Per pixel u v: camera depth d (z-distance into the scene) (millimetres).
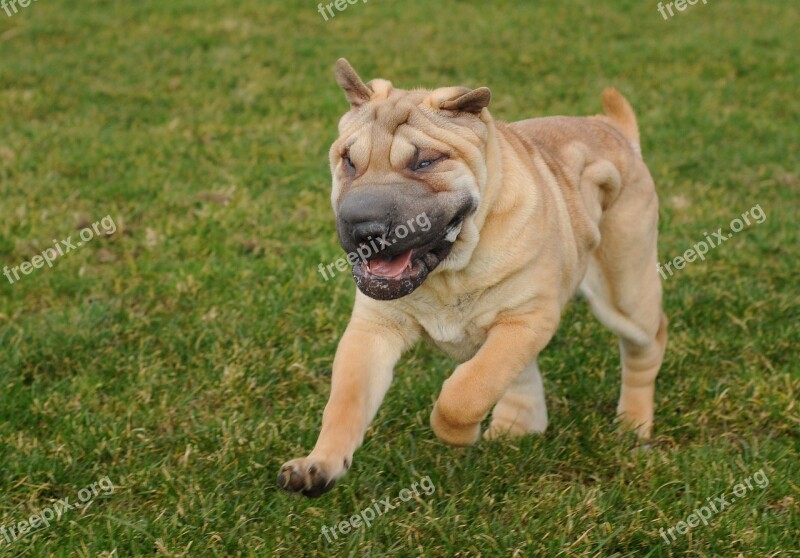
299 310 7590
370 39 17000
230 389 6508
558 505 5199
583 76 15195
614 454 5859
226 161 10938
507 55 16172
